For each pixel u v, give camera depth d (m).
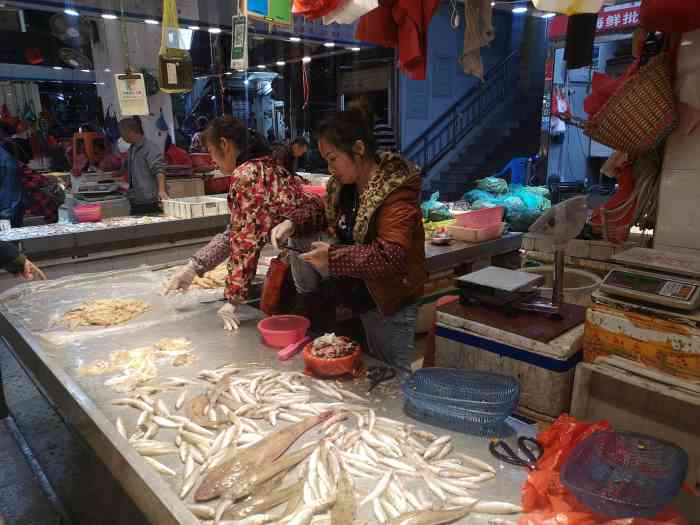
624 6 4.42
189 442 1.40
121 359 1.92
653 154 2.31
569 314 1.78
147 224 4.38
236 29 2.38
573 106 7.34
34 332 2.20
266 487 1.21
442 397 1.44
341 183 2.06
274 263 2.31
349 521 1.09
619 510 1.04
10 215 4.82
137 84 3.81
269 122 8.34
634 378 1.44
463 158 10.73
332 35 6.30
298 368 1.83
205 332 2.18
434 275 4.01
